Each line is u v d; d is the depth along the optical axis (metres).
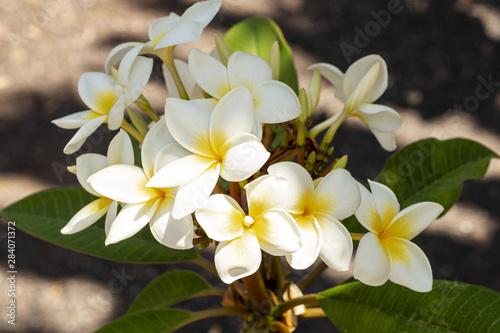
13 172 1.73
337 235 0.57
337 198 0.58
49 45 2.08
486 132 1.83
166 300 0.77
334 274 1.54
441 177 0.74
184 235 0.57
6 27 2.14
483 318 0.60
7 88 1.96
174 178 0.56
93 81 0.64
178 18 0.64
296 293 0.70
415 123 1.85
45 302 1.50
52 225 0.73
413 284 0.59
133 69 0.61
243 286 0.69
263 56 0.79
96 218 0.60
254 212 0.57
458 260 1.59
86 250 0.70
